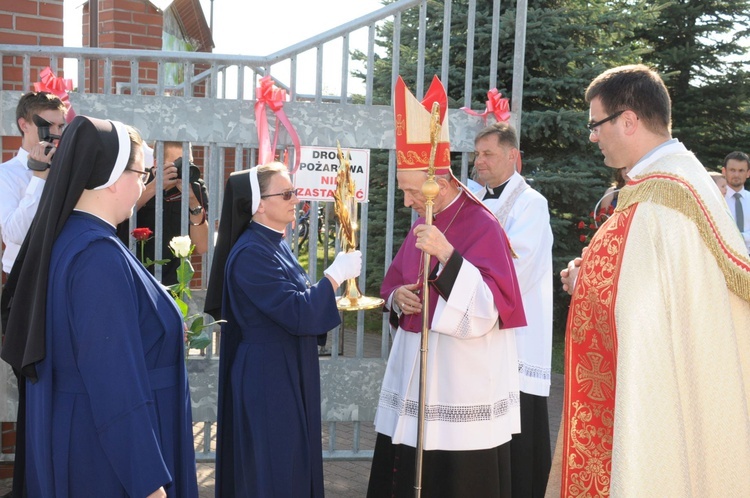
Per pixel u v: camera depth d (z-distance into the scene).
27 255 2.30
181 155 4.71
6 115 4.07
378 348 8.49
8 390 4.16
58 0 4.33
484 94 8.27
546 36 8.07
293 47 4.20
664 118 2.53
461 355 3.03
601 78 2.62
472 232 3.11
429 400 3.04
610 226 2.55
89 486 2.22
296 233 4.34
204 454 4.59
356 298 3.25
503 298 2.98
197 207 4.55
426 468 3.06
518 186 4.02
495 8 4.32
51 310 2.22
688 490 2.33
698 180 2.42
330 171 4.25
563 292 8.82
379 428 3.29
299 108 4.19
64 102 3.90
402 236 8.66
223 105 4.15
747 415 2.38
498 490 3.06
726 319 2.36
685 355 2.36
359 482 4.47
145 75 7.66
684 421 2.37
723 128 11.62
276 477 3.08
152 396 2.27
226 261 3.23
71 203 2.24
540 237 3.91
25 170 3.84
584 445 2.70
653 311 2.36
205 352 4.50
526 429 3.81
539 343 3.88
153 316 2.36
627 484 2.30
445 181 3.10
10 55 4.11
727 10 11.07
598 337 2.60
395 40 4.27
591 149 8.60
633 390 2.33
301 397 3.17
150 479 2.13
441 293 2.89
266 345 3.12
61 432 2.22
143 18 6.98
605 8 8.73
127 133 2.37
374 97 8.86
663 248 2.37
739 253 2.36
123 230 4.59
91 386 2.13
